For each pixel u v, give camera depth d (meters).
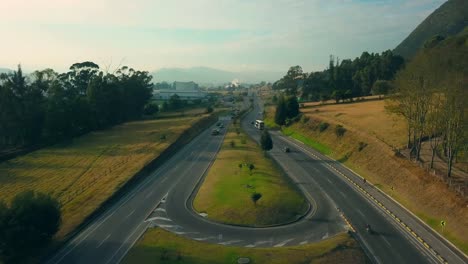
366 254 45.38
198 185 73.00
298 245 47.03
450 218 52.19
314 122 127.50
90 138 127.38
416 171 67.00
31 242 42.12
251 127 158.38
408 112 76.06
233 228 52.66
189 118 167.12
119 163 88.25
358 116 120.31
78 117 131.88
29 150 110.56
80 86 172.12
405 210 59.50
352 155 91.00
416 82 73.12
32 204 43.19
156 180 76.50
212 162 91.56
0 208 42.50
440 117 65.19
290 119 144.62
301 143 119.00
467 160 68.69
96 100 147.62
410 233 51.16
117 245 47.50
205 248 46.03
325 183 74.31
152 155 93.50
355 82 197.12
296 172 82.62
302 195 66.75
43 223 43.41
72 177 79.38
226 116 197.88
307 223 54.50
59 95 131.00
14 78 122.69
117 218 56.59
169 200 64.50
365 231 51.75
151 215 57.72
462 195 54.38
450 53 73.44
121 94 162.88
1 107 112.81
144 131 135.12
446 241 48.62
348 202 63.31
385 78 185.00
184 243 47.53
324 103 171.12
